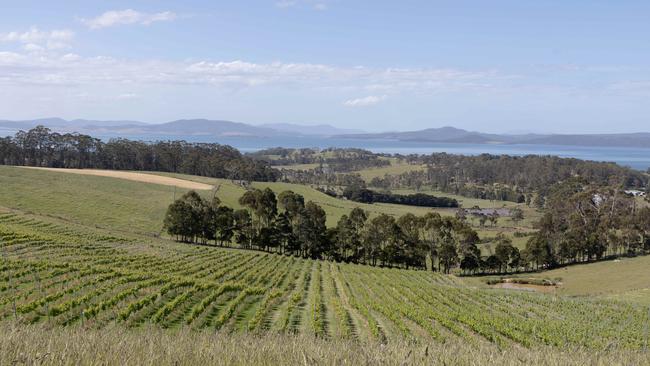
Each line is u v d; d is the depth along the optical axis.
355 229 78.19
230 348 9.90
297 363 8.44
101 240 55.09
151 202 85.38
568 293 56.31
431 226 76.88
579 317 37.16
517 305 41.44
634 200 96.56
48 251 41.50
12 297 24.48
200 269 45.75
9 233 44.38
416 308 35.19
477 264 76.50
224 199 93.62
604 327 33.59
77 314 23.06
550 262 78.62
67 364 7.36
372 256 78.31
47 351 7.92
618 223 86.31
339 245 78.00
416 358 9.68
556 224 89.56
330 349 10.48
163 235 72.38
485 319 32.53
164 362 8.10
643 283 57.50
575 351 14.80
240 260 55.53
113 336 12.14
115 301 25.83
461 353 11.16
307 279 48.59
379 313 32.28
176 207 69.50
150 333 14.85
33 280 29.34
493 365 9.95
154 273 36.84
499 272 78.81
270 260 59.69
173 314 25.14
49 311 22.69
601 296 50.59
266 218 77.56
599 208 95.62
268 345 10.88
